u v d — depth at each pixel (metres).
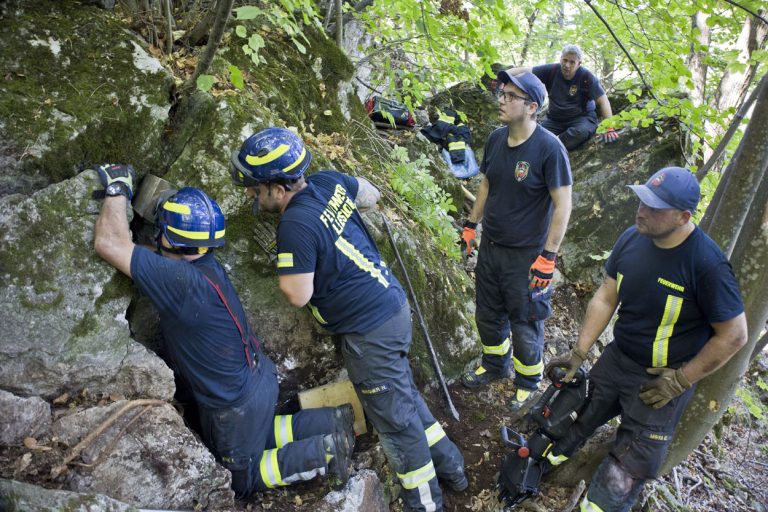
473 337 3.97
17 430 2.14
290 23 2.72
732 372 2.99
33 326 2.21
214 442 2.55
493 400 3.75
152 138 2.73
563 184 3.07
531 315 3.40
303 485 2.79
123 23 2.92
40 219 2.26
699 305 2.48
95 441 2.20
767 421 5.25
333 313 2.58
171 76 2.84
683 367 2.54
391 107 5.47
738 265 2.92
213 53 2.77
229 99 2.91
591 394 2.97
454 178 5.53
